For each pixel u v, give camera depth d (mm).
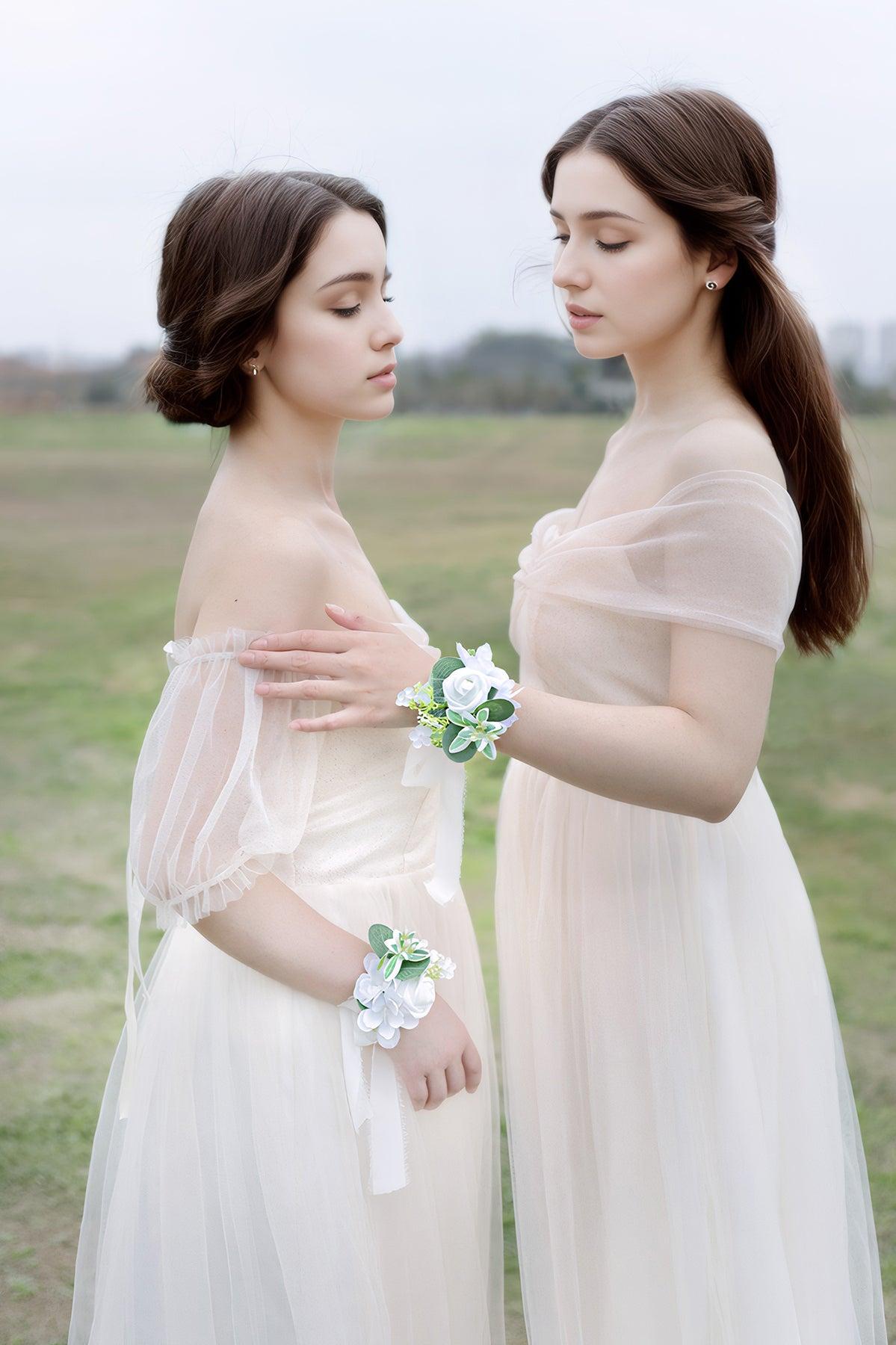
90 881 4570
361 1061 1657
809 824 5160
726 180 1724
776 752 6043
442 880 1662
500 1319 1971
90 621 8320
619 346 1783
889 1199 2787
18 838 4965
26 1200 2818
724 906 1828
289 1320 1622
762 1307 1728
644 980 1806
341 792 1713
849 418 2230
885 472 9633
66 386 14141
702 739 1666
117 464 13039
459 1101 1817
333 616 1628
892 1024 3557
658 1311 1800
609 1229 1812
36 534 10539
